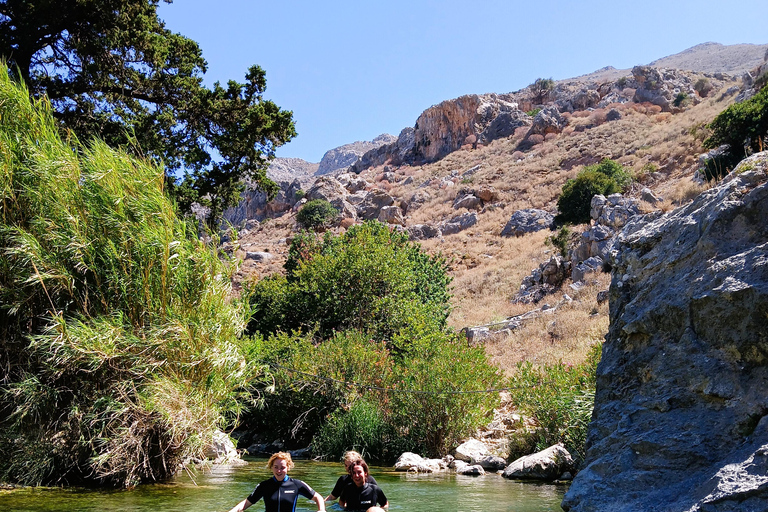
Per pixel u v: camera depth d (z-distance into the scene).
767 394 5.61
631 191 48.38
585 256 31.61
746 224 6.57
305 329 23.50
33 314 10.36
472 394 14.49
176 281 10.66
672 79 84.75
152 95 21.03
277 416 17.91
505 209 58.97
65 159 10.48
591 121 77.75
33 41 17.61
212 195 21.95
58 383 10.32
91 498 8.95
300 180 86.00
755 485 4.92
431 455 14.51
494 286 38.09
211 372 10.57
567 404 12.05
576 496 6.31
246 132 20.62
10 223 10.34
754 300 5.86
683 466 5.79
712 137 40.56
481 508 8.20
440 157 91.94
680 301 6.66
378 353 17.48
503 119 88.75
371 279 23.30
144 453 10.21
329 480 11.24
